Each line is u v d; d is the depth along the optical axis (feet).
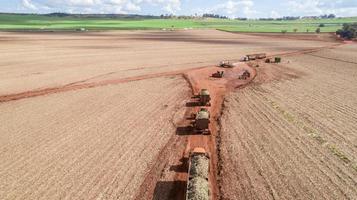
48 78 200.75
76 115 133.28
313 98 164.25
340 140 110.32
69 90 172.55
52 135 111.96
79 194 76.54
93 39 508.94
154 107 144.97
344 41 552.82
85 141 106.83
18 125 121.39
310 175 86.33
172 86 184.24
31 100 153.69
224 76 215.51
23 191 77.97
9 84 183.21
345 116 135.74
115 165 90.43
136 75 213.25
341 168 90.63
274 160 94.27
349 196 77.05
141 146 103.09
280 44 479.82
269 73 231.50
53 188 79.10
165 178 83.66
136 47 400.06
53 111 138.10
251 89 181.68
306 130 119.03
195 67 246.27
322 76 223.10
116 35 621.72
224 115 134.10
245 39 577.02
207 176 77.15
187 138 109.60
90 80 197.06
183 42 490.90
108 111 138.72
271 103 153.69
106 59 287.07
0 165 90.68
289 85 193.47
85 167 89.35
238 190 78.38
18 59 272.51
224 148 101.60
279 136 112.57
